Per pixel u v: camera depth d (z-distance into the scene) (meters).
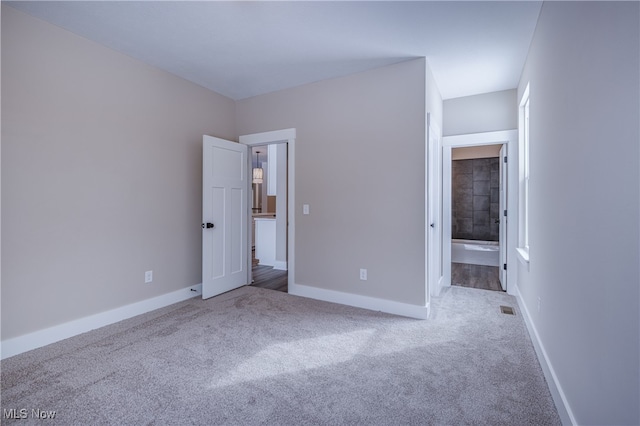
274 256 5.26
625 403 0.95
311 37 2.52
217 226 3.53
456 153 6.59
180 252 3.33
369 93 3.11
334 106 3.31
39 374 1.87
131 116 2.84
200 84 3.53
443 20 2.28
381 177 3.04
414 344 2.30
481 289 3.81
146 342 2.32
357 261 3.17
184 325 2.64
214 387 1.76
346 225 3.24
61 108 2.34
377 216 3.06
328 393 1.71
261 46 2.67
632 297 0.91
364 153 3.13
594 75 1.23
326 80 3.36
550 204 1.90
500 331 2.54
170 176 3.21
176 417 1.51
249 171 4.05
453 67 3.04
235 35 2.50
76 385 1.76
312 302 3.29
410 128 2.90
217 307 3.12
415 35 2.48
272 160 6.46
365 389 1.74
